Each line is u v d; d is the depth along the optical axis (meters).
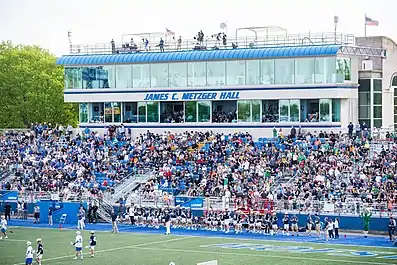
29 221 102.62
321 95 110.06
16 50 167.25
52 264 72.44
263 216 90.06
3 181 112.44
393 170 93.62
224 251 77.75
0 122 159.25
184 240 85.44
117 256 76.12
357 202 88.19
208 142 111.44
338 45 110.00
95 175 108.50
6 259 75.56
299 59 111.44
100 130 124.50
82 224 94.81
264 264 70.50
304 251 76.94
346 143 101.81
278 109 113.25
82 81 125.50
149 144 114.44
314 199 91.12
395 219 85.75
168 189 100.38
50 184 107.31
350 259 72.06
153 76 120.75
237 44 118.12
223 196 94.31
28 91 160.12
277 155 102.38
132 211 98.00
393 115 122.19
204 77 117.38
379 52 117.12
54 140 122.06
